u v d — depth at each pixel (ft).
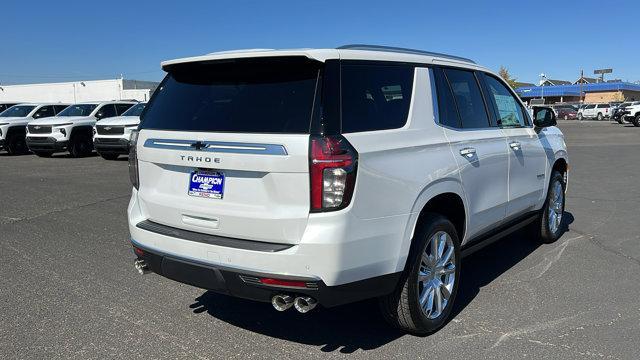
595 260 18.43
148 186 12.41
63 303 14.55
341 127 10.39
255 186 10.55
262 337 12.66
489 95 15.93
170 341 12.41
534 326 13.12
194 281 11.26
